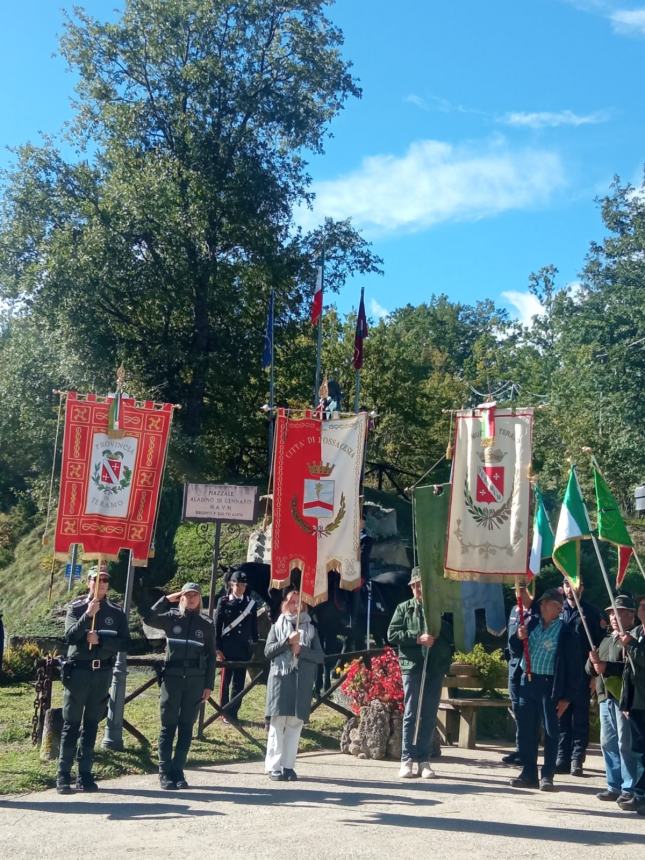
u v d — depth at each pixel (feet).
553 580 78.74
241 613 42.39
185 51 108.78
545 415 121.90
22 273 105.70
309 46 111.34
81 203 104.32
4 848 22.62
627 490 120.67
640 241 118.73
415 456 142.72
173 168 106.22
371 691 38.58
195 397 109.91
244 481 110.93
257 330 112.78
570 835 25.13
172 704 30.76
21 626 75.66
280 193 110.93
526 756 32.17
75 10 108.17
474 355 234.58
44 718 34.55
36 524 108.17
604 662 30.73
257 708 44.60
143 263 106.42
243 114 110.11
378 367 136.26
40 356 105.91
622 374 108.78
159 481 33.73
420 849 22.84
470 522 33.17
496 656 41.14
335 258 114.83
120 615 30.55
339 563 37.14
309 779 32.32
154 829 24.58
